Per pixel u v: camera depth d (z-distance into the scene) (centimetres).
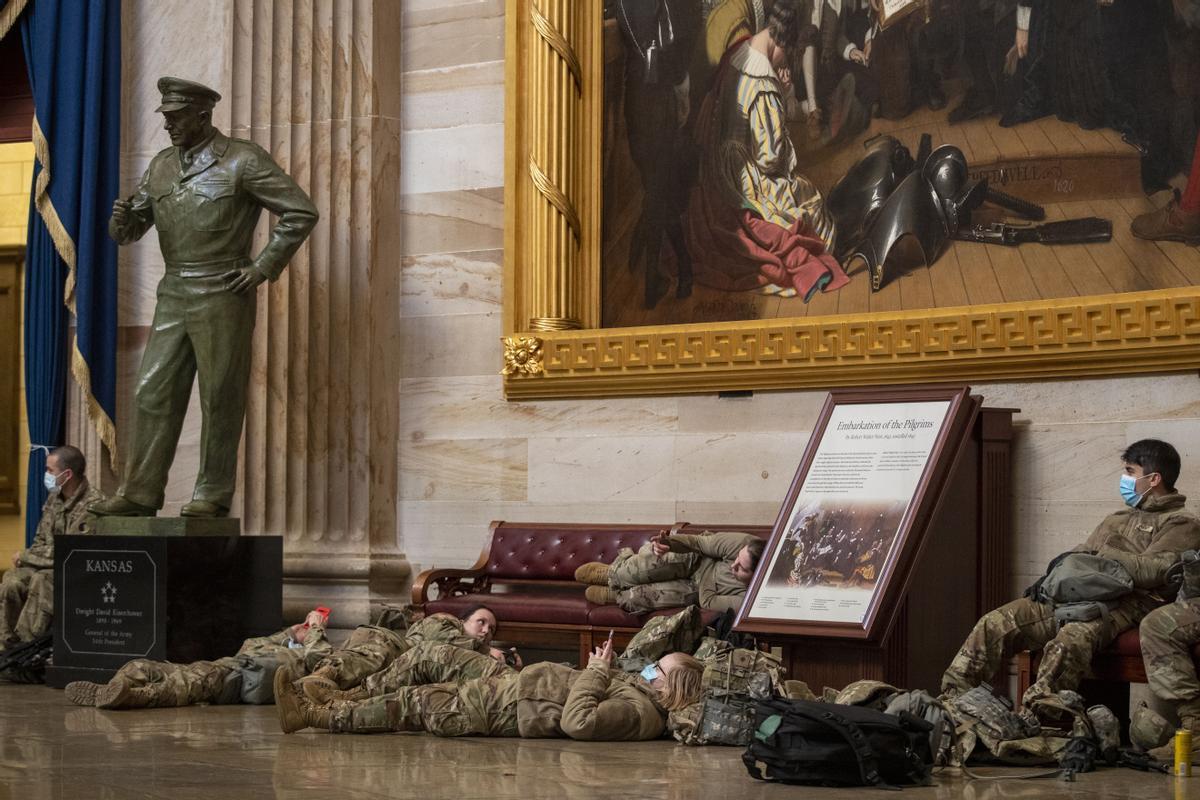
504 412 1002
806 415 902
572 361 961
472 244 1025
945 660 731
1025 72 855
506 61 998
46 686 888
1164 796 489
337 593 1004
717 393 929
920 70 888
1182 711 599
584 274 983
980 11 871
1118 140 826
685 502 935
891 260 888
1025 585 823
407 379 1039
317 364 1030
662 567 793
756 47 943
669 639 698
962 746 562
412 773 524
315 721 649
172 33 1123
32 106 1184
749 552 746
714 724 610
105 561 857
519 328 988
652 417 951
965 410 735
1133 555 645
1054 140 844
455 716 630
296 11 1052
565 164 979
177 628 840
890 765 512
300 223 892
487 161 1023
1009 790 502
